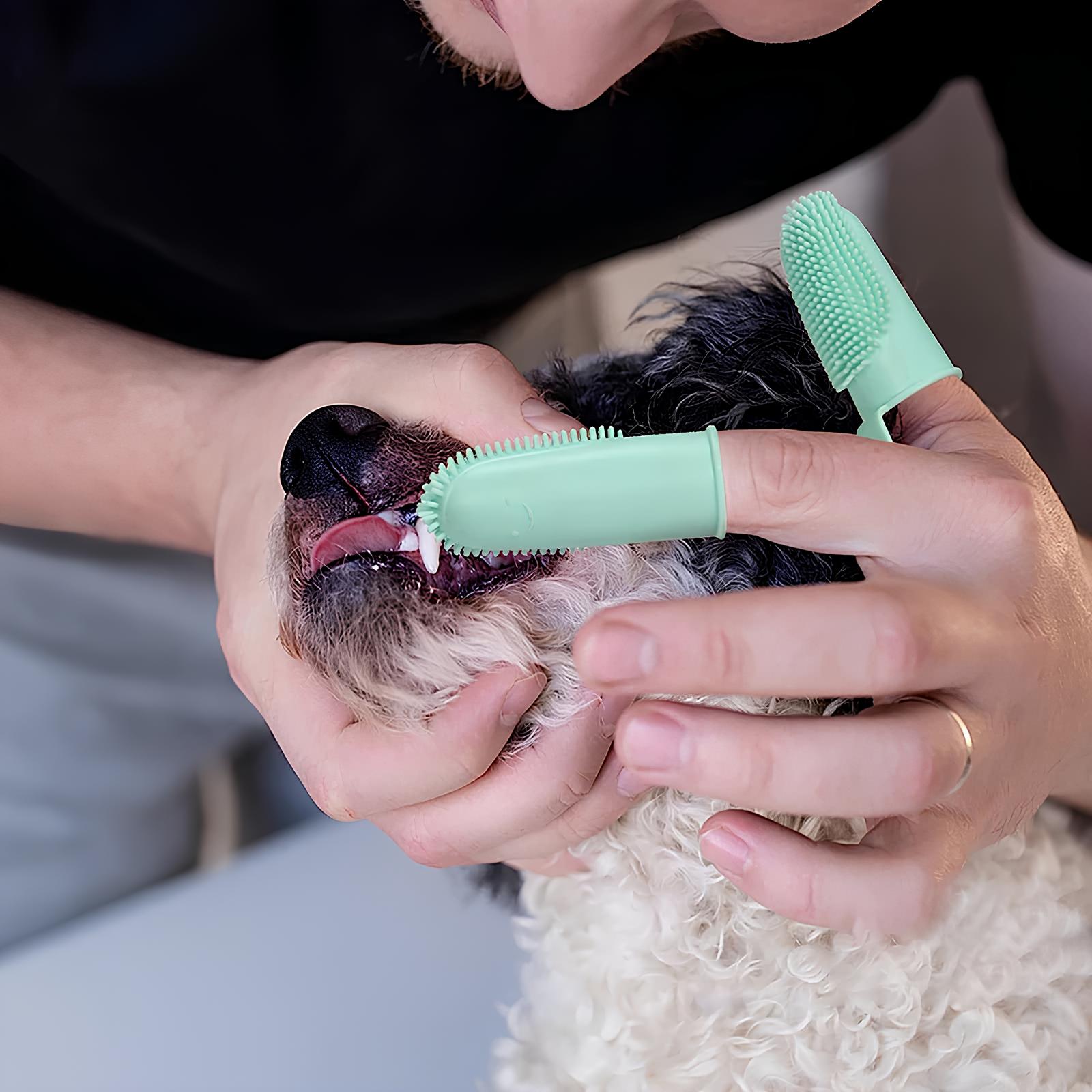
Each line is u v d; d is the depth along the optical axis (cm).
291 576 56
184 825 118
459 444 58
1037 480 57
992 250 140
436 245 99
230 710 117
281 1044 86
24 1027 86
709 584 60
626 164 99
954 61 108
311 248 97
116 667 108
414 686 54
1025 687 51
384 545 55
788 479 47
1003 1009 62
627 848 63
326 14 83
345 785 60
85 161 85
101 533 99
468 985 89
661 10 59
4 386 90
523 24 60
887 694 46
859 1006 59
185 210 91
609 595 59
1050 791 65
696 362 66
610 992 62
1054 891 65
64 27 77
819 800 46
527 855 63
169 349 95
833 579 59
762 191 109
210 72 81
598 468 45
